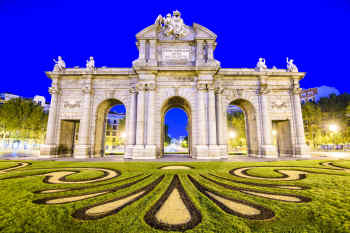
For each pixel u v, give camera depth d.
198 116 24.84
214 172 12.43
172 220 5.23
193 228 4.74
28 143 53.09
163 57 26.98
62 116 27.12
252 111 28.05
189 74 26.38
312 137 45.81
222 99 27.16
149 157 23.11
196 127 25.19
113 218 5.29
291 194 7.50
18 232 4.51
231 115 61.41
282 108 27.72
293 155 26.58
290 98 28.05
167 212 5.81
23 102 48.09
